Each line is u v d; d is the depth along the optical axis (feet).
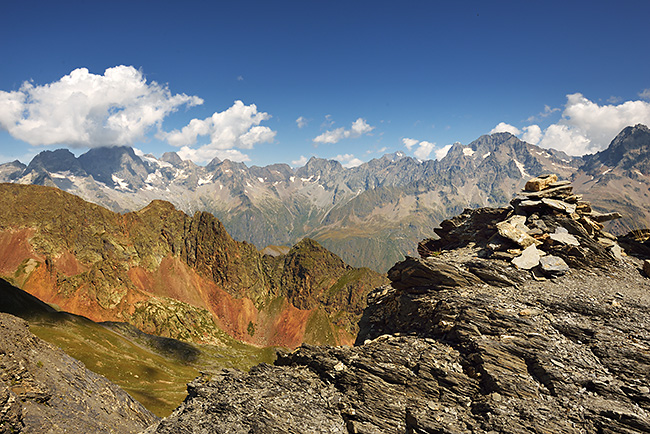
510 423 73.10
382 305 137.59
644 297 99.86
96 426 161.38
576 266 117.50
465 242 153.58
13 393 139.54
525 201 140.56
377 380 91.20
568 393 76.43
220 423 91.97
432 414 80.43
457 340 94.73
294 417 88.58
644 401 71.61
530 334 89.35
